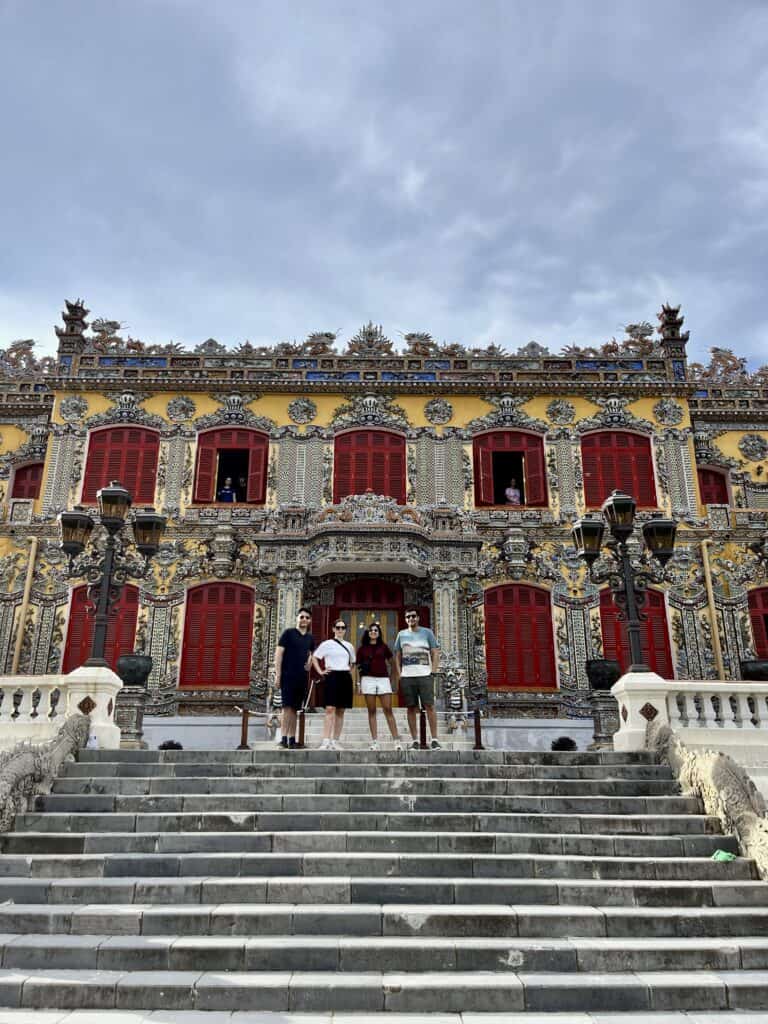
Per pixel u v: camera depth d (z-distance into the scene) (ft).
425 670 42.01
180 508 73.26
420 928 23.18
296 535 67.92
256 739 65.26
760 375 81.61
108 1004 20.10
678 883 25.58
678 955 21.89
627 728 39.73
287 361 78.64
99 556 70.49
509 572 71.77
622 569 43.73
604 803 31.48
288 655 40.55
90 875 26.32
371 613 70.64
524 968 21.62
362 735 60.95
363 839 27.81
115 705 44.83
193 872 26.37
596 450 75.97
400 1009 20.04
